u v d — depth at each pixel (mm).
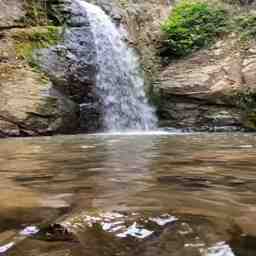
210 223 1553
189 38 13914
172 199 2027
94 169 3195
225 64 12758
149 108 12875
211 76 12602
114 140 6871
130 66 13062
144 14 14945
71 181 2631
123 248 1303
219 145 5660
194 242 1337
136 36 14227
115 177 2785
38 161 3736
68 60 10766
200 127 12180
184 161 3711
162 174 2922
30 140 6988
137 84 13055
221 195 2150
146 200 1997
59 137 8016
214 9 14406
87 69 11211
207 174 2916
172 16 14945
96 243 1338
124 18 14117
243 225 1543
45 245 1341
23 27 10656
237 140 6867
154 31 14609
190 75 12891
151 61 13922
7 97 8977
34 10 11234
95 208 1785
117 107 11969
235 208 1832
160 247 1299
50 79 10023
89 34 11773
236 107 12164
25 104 9016
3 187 2416
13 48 9906
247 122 11891
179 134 9453
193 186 2434
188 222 1546
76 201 1985
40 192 2242
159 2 15734
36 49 10266
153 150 4855
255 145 5676
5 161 3736
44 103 9234
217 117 12094
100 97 11406
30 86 9352
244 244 1340
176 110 12648
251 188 2369
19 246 1337
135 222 1512
